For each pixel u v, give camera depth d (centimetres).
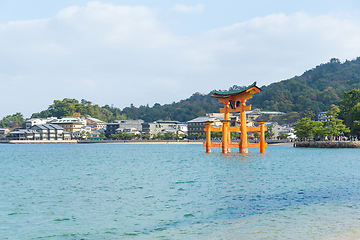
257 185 4741
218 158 9556
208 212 3291
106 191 4447
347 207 3391
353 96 17950
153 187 4694
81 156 11931
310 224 2861
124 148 18788
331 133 15812
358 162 8238
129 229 2838
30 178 5844
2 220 3120
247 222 2953
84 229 2855
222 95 10794
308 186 4625
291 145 19600
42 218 3180
